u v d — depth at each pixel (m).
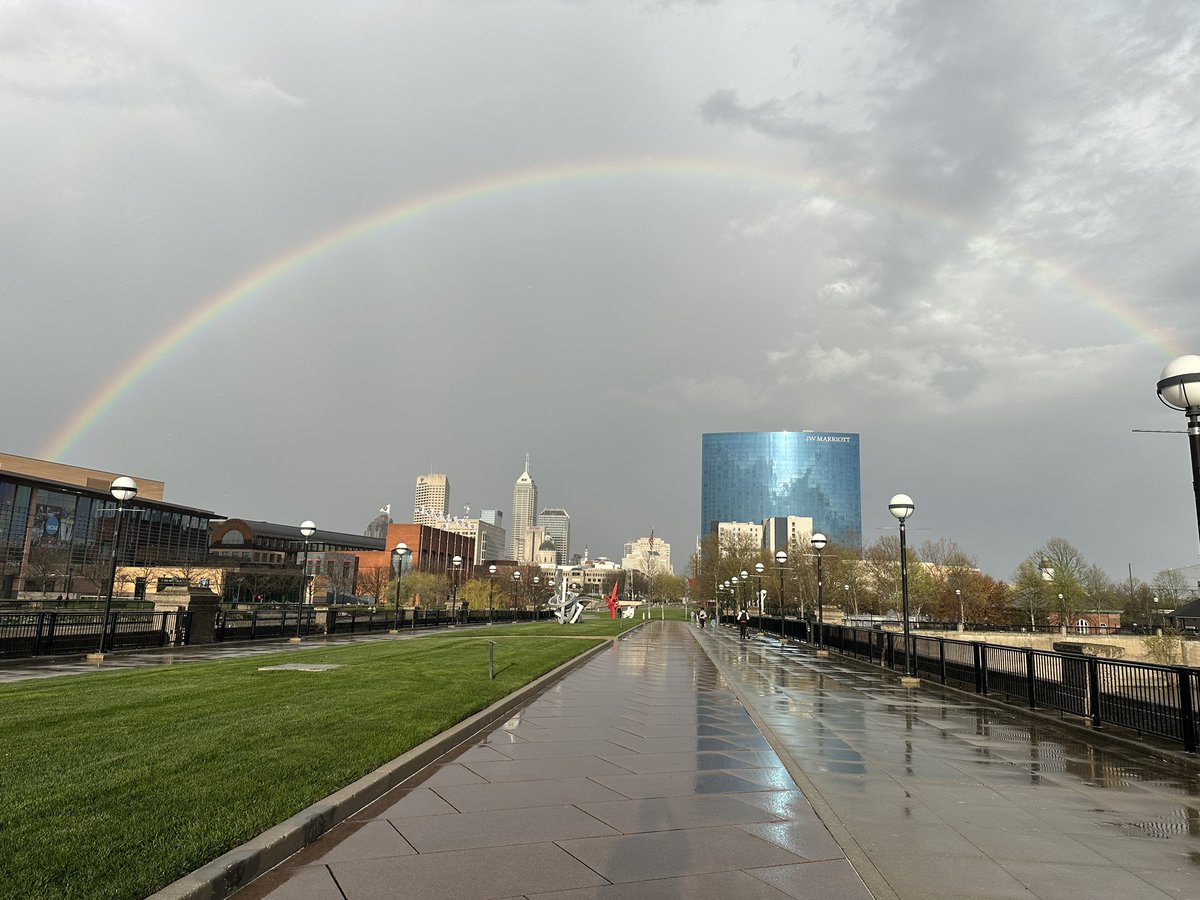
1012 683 16.33
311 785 7.40
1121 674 12.38
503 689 15.65
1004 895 5.52
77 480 121.12
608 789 8.31
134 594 81.81
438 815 7.22
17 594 79.62
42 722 10.51
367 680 16.12
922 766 9.95
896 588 97.25
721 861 6.09
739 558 103.06
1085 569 104.50
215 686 14.75
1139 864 6.21
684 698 16.61
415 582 90.06
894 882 5.74
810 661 29.00
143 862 5.23
